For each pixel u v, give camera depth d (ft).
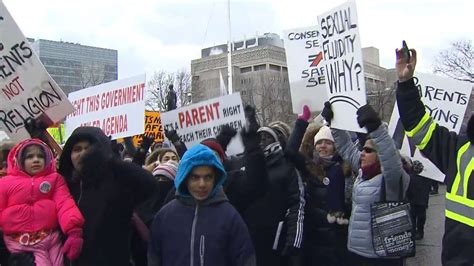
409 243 15.48
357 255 16.29
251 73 167.12
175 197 13.16
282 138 18.80
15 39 16.81
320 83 21.39
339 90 17.80
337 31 17.81
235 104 19.53
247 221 15.96
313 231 17.74
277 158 16.37
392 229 15.48
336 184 17.97
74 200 13.23
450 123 22.07
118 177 12.71
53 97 16.88
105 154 12.67
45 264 12.49
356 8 16.94
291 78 22.06
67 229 12.28
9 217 12.63
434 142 12.45
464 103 21.91
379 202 15.66
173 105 26.00
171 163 17.70
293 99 21.95
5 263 13.83
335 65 17.95
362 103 16.81
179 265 11.95
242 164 16.42
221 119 19.93
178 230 12.17
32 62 16.83
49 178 13.00
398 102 12.93
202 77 175.73
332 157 19.04
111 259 12.57
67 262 12.84
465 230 11.05
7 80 17.06
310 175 17.81
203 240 11.92
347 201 18.37
